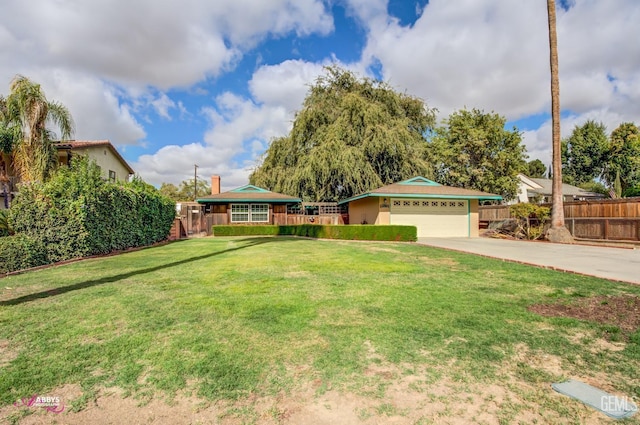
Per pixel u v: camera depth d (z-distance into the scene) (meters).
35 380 2.49
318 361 2.78
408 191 16.41
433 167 26.17
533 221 15.52
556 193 13.89
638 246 11.61
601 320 3.75
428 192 16.48
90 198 9.27
